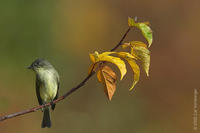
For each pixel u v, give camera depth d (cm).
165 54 1568
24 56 1483
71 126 1329
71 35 1758
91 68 420
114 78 421
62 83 1506
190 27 1644
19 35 1506
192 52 1561
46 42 1563
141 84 1478
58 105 1384
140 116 1378
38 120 1309
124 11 1864
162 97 1439
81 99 1424
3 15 1503
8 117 403
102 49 1836
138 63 1503
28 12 1548
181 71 1506
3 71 1407
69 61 1602
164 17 1716
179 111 1383
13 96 1354
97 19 1883
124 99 1430
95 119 1363
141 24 397
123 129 1341
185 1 1698
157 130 1336
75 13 1817
